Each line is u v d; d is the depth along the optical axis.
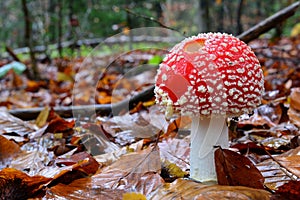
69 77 1.48
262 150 0.53
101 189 0.44
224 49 0.43
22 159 0.54
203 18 1.60
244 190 0.41
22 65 1.42
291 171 0.46
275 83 1.06
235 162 0.44
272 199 0.40
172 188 0.43
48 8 2.07
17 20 2.91
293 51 1.65
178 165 0.52
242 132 0.64
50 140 0.64
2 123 0.70
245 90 0.43
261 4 2.53
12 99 1.18
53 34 2.07
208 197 0.41
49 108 0.79
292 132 0.62
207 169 0.46
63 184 0.45
